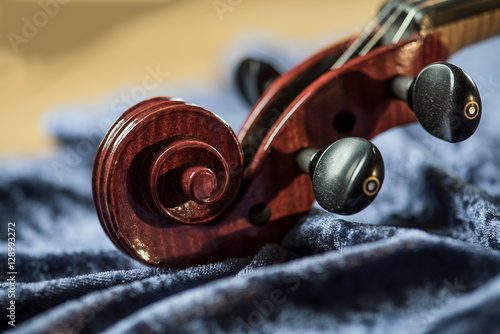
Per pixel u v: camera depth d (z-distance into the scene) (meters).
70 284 0.32
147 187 0.31
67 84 0.95
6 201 0.45
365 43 0.37
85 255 0.36
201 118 0.32
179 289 0.31
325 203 0.31
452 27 0.36
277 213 0.34
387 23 0.37
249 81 0.44
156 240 0.32
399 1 0.37
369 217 0.38
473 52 0.64
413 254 0.29
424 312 0.29
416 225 0.37
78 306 0.30
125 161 0.31
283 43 0.77
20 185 0.46
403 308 0.29
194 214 0.32
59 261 0.36
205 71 0.92
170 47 1.06
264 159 0.33
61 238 0.42
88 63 1.01
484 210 0.34
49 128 0.58
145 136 0.31
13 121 0.82
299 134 0.34
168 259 0.33
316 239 0.34
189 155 0.31
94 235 0.42
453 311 0.28
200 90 0.74
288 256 0.34
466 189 0.36
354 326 0.28
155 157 0.31
